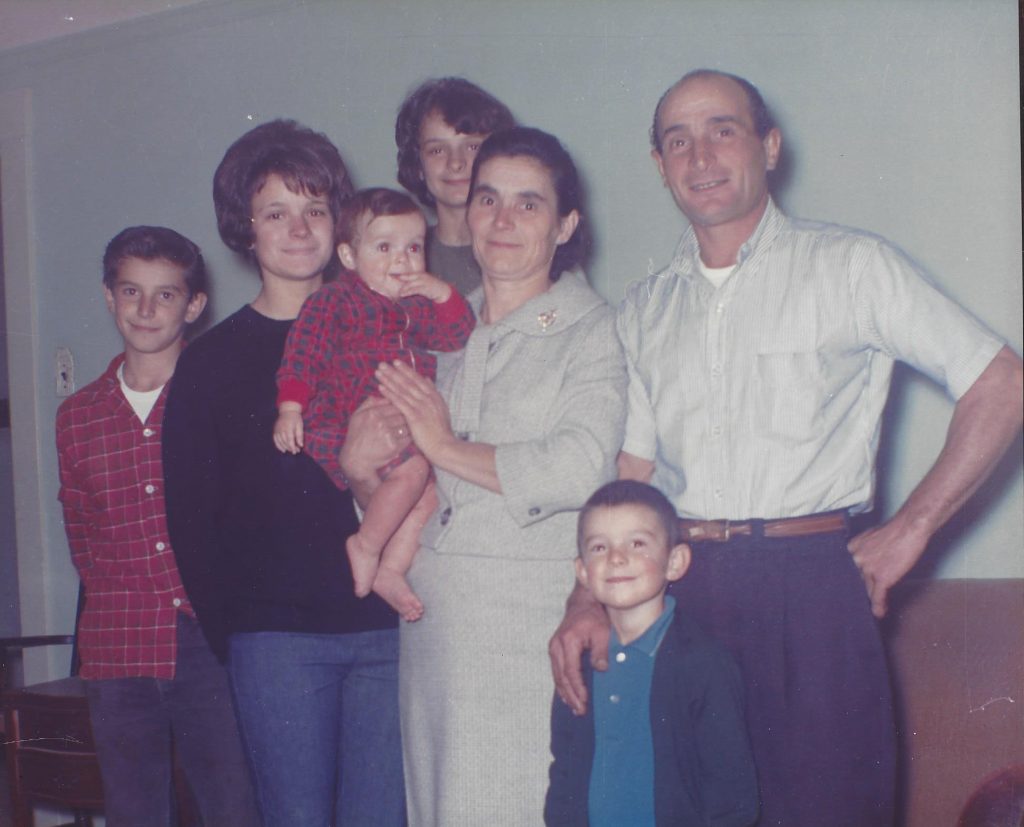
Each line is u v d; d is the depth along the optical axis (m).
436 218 1.94
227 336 1.84
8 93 2.58
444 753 1.55
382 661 1.68
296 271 1.89
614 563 1.56
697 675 1.54
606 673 1.56
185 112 2.47
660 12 2.19
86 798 2.00
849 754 1.55
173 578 1.88
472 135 1.92
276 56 2.40
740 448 1.62
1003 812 1.72
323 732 1.67
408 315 1.75
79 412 1.96
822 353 1.63
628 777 1.54
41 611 2.52
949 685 1.86
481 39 2.28
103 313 2.52
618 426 1.57
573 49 2.21
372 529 1.65
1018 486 2.00
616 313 1.74
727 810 1.52
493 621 1.54
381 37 2.31
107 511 1.91
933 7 2.10
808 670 1.56
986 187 2.09
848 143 2.13
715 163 1.67
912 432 2.01
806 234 1.67
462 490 1.56
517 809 1.53
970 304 2.10
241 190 1.92
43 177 2.59
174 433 1.79
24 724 2.05
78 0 2.50
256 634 1.68
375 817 1.67
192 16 2.45
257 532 1.72
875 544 1.64
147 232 2.04
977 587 1.94
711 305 1.66
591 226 2.17
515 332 1.59
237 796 1.84
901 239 2.12
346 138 2.35
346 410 1.73
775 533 1.59
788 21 2.14
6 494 2.57
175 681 1.86
